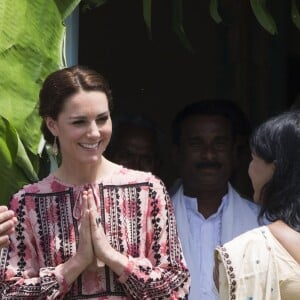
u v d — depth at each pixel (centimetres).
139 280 859
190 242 1116
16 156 936
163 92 1569
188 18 1542
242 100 1521
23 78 938
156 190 888
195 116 1143
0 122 927
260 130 820
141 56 1560
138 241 875
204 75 1549
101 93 880
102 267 863
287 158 802
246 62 1520
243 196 1190
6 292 866
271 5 1470
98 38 1546
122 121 1148
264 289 789
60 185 887
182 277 880
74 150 877
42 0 959
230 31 1525
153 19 1556
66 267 857
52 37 960
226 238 1114
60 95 873
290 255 790
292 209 798
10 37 938
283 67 1508
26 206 883
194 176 1136
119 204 880
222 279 802
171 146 1212
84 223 857
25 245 879
